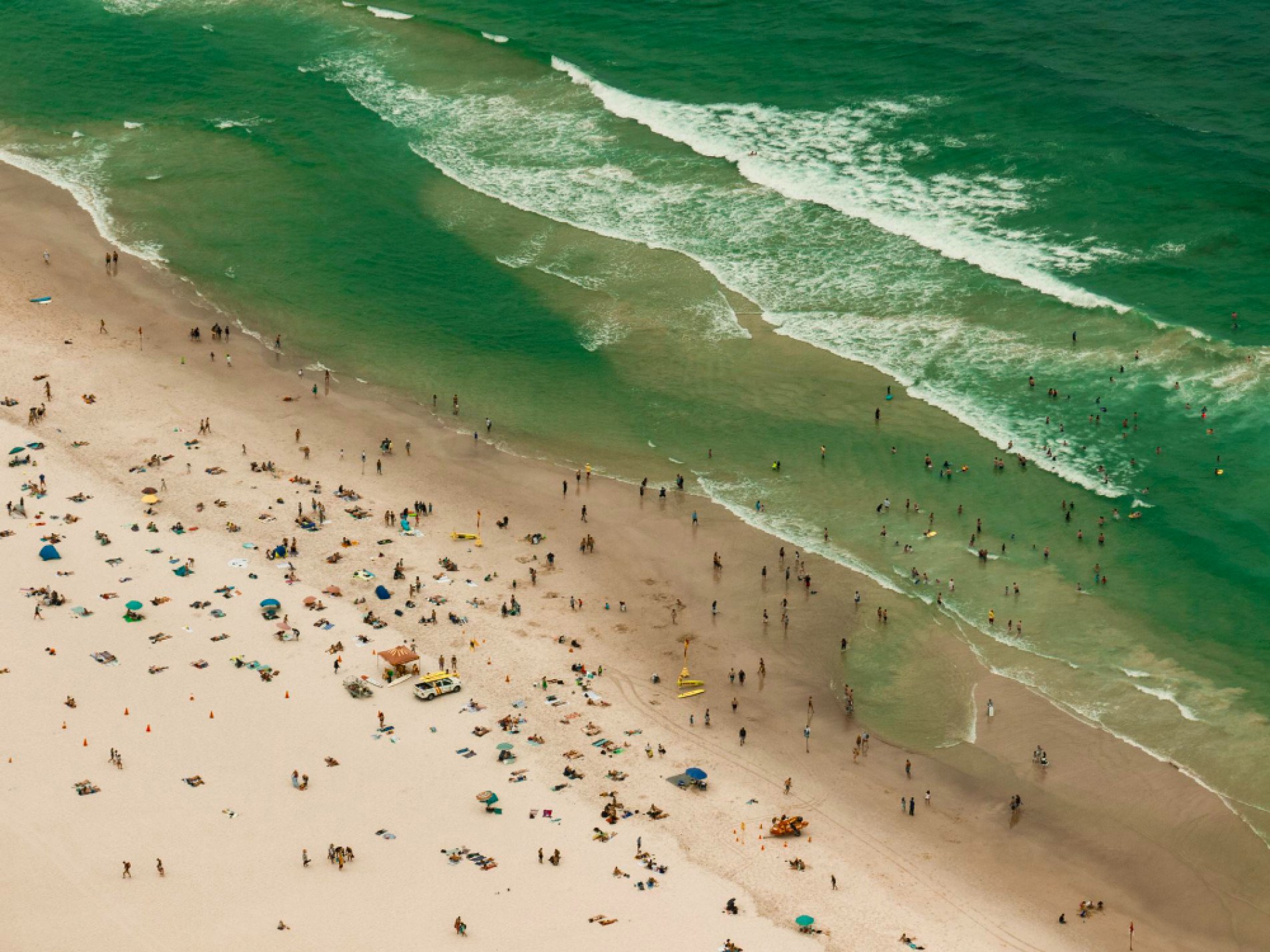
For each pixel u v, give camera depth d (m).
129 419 103.56
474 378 109.38
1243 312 106.38
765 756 77.75
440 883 67.75
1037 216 119.12
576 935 65.12
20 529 91.50
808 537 93.50
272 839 69.62
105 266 121.50
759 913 67.19
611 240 122.62
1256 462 95.00
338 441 102.75
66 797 71.25
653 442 102.56
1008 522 93.12
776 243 120.12
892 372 106.31
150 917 64.62
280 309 116.75
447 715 78.94
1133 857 71.25
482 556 92.31
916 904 68.50
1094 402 101.19
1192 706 79.38
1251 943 66.56
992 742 78.44
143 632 83.44
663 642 85.75
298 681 80.50
